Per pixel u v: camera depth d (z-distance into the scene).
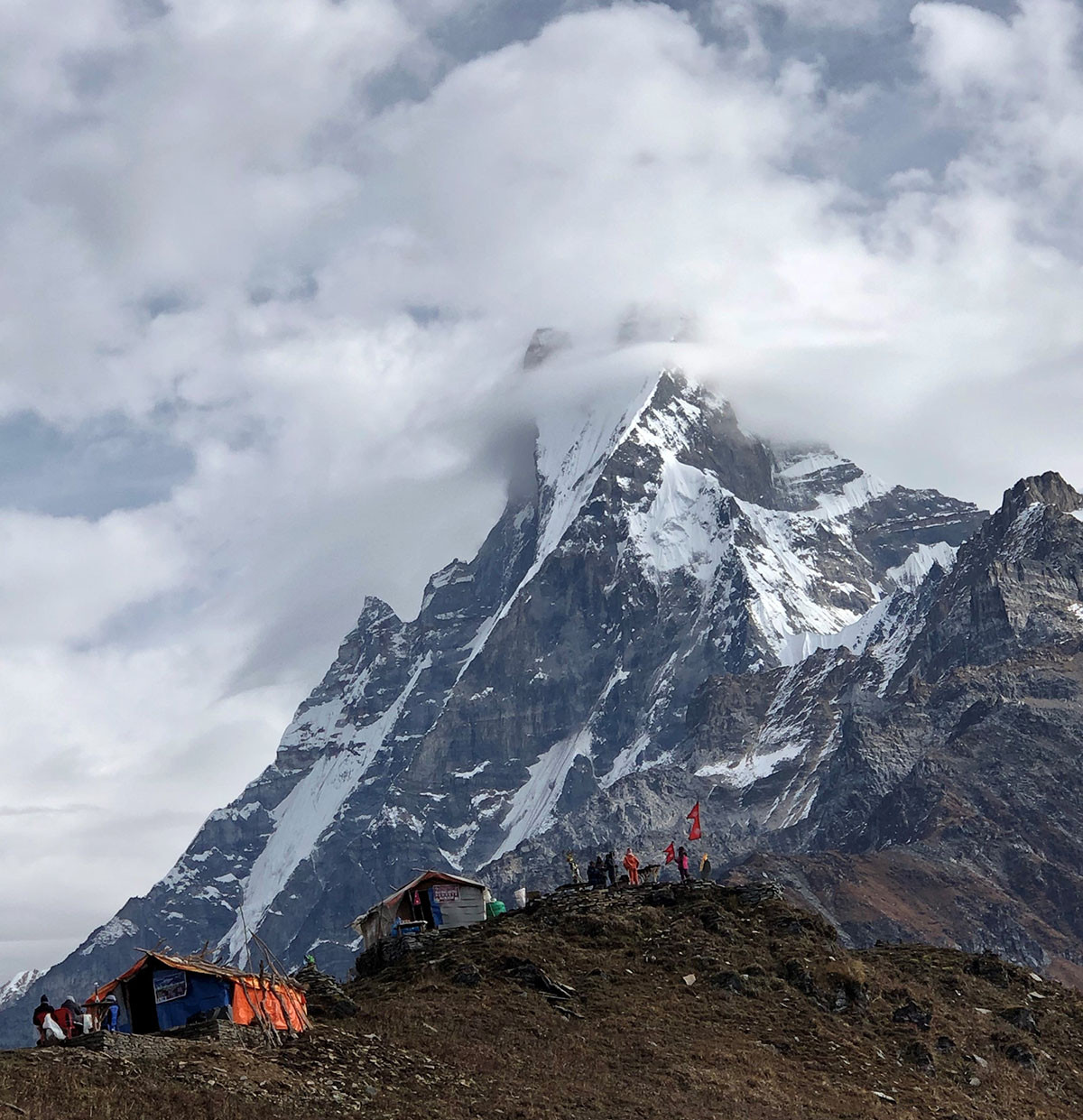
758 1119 84.19
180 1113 70.12
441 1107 78.31
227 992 85.31
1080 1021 114.62
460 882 123.62
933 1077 98.50
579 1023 97.38
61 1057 75.00
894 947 125.31
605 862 132.62
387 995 100.94
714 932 115.56
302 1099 75.62
